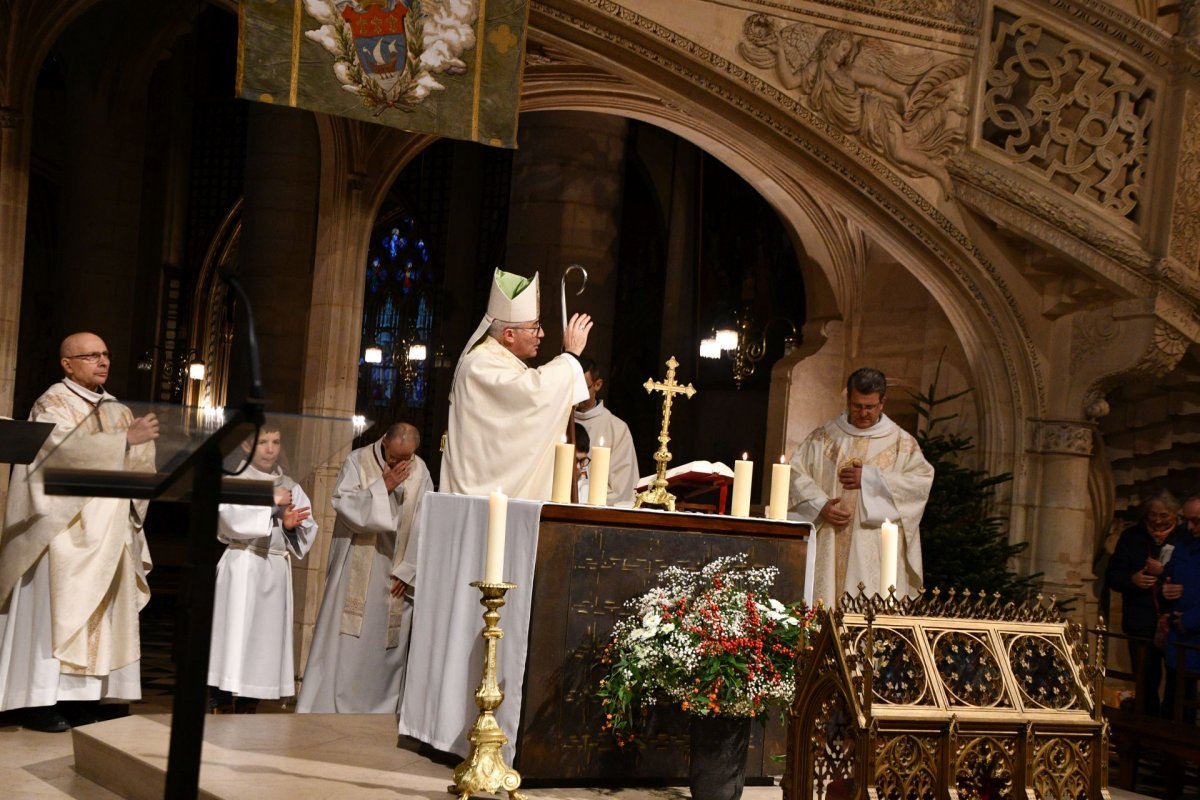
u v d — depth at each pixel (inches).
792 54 312.3
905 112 322.7
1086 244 322.0
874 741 132.5
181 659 122.3
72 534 235.0
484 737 167.0
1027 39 325.4
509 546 183.2
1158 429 378.6
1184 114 320.2
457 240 852.6
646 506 204.4
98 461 118.9
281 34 277.6
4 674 233.5
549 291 510.9
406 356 962.1
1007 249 337.7
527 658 178.2
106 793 195.6
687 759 189.8
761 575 189.0
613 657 181.8
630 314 782.5
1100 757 141.8
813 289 422.9
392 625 282.2
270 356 588.1
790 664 175.0
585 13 296.4
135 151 721.0
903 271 406.6
